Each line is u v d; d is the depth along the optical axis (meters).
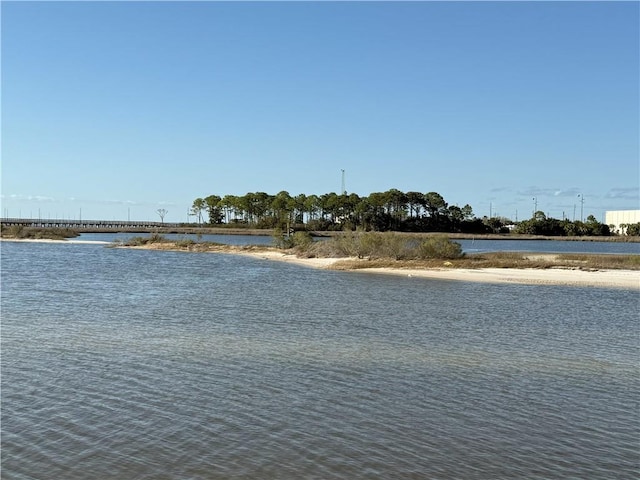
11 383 16.23
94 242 126.75
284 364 18.78
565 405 14.99
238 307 31.77
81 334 23.33
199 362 18.89
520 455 11.84
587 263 63.97
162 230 198.38
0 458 11.30
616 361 19.88
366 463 11.34
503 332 25.20
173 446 12.01
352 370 18.16
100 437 12.41
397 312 30.56
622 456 11.87
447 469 11.12
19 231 143.38
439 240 70.19
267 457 11.53
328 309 31.36
